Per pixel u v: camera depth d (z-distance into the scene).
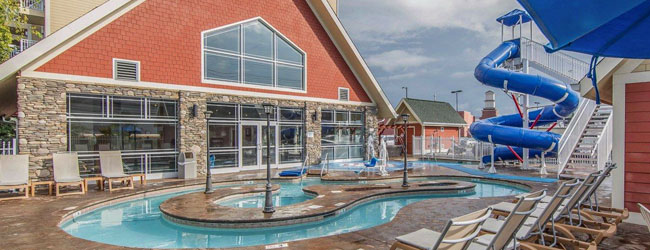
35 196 9.66
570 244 4.73
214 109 14.73
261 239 6.66
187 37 13.87
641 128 6.67
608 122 12.58
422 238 3.68
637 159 6.71
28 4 19.34
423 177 14.09
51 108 10.86
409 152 28.53
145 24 12.81
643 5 2.34
